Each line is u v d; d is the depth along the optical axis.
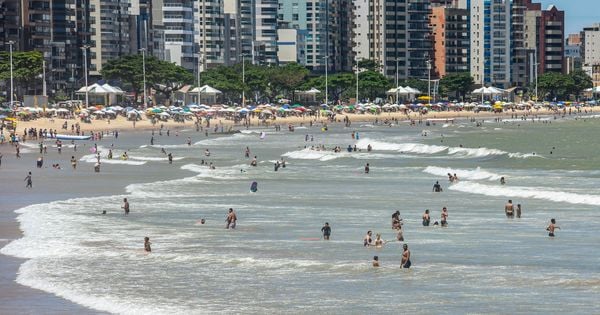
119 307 113.00
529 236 164.50
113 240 158.25
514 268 134.88
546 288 122.19
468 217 189.62
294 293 120.50
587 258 142.62
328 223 172.88
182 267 136.12
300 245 155.12
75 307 112.88
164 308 112.81
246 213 194.62
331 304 114.69
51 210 194.38
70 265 136.50
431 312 110.56
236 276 130.38
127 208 191.75
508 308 112.00
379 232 170.00
